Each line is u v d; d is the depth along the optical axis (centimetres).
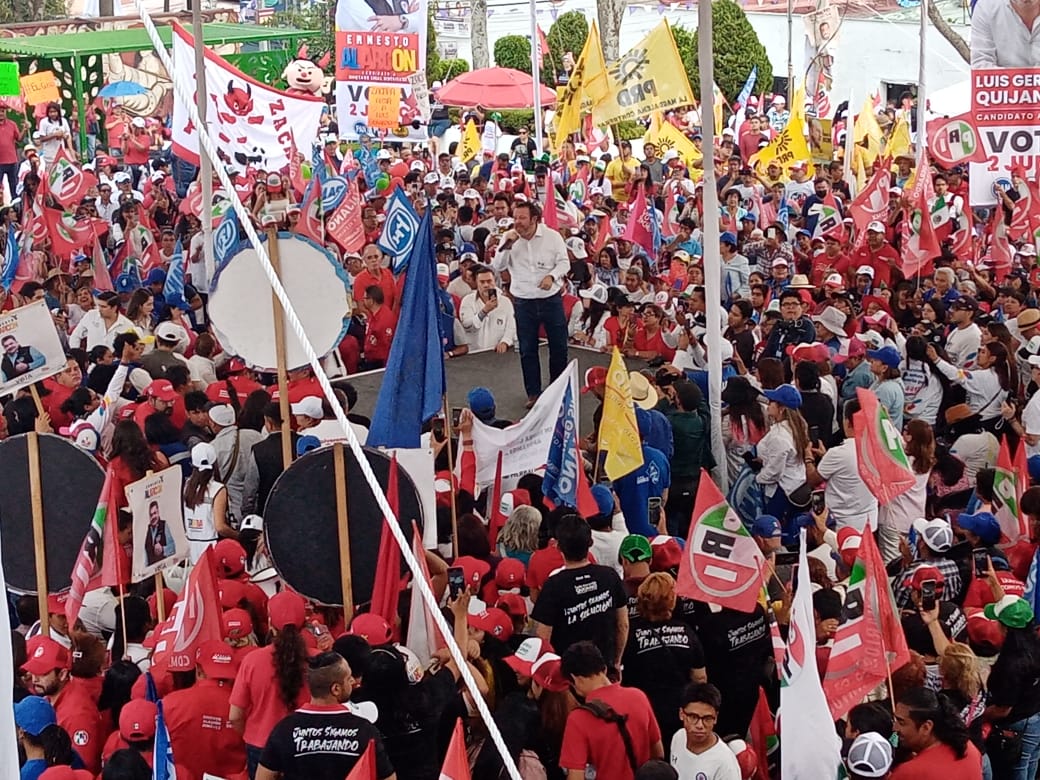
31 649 706
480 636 758
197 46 1512
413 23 2233
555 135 2683
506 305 1573
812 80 3403
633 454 944
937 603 775
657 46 2083
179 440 1082
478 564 836
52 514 782
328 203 1828
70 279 1606
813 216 2061
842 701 701
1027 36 1627
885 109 2970
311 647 746
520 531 898
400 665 677
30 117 2916
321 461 771
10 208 1945
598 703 663
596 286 1587
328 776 612
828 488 1004
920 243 1628
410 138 2266
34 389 997
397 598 776
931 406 1266
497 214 1980
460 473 1012
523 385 1451
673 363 1329
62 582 788
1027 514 919
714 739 655
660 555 873
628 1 4231
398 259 1496
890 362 1194
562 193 2278
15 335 927
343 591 782
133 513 759
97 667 730
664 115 2700
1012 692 750
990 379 1228
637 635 748
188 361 1248
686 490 1116
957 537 873
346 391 1166
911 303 1528
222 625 733
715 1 3672
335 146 2822
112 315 1402
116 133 3062
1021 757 768
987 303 1582
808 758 651
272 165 2116
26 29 3419
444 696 693
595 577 778
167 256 1975
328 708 622
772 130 2769
